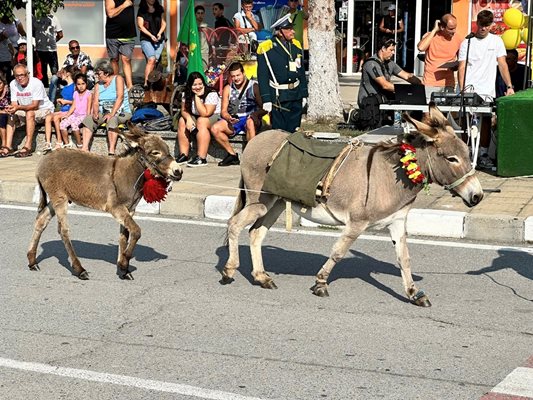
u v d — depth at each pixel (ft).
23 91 60.08
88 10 92.17
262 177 32.71
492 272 35.63
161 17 69.05
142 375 24.70
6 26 75.56
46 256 38.50
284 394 23.36
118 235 42.37
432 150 30.12
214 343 27.32
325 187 31.19
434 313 30.37
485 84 54.54
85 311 30.66
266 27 71.56
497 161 50.34
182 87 59.98
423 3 88.74
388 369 25.13
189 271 36.04
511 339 27.73
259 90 52.39
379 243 40.29
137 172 33.71
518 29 60.08
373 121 58.59
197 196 46.29
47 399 23.16
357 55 93.30
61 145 58.80
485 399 23.13
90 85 66.85
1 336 27.99
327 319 29.71
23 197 50.11
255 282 34.09
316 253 38.81
